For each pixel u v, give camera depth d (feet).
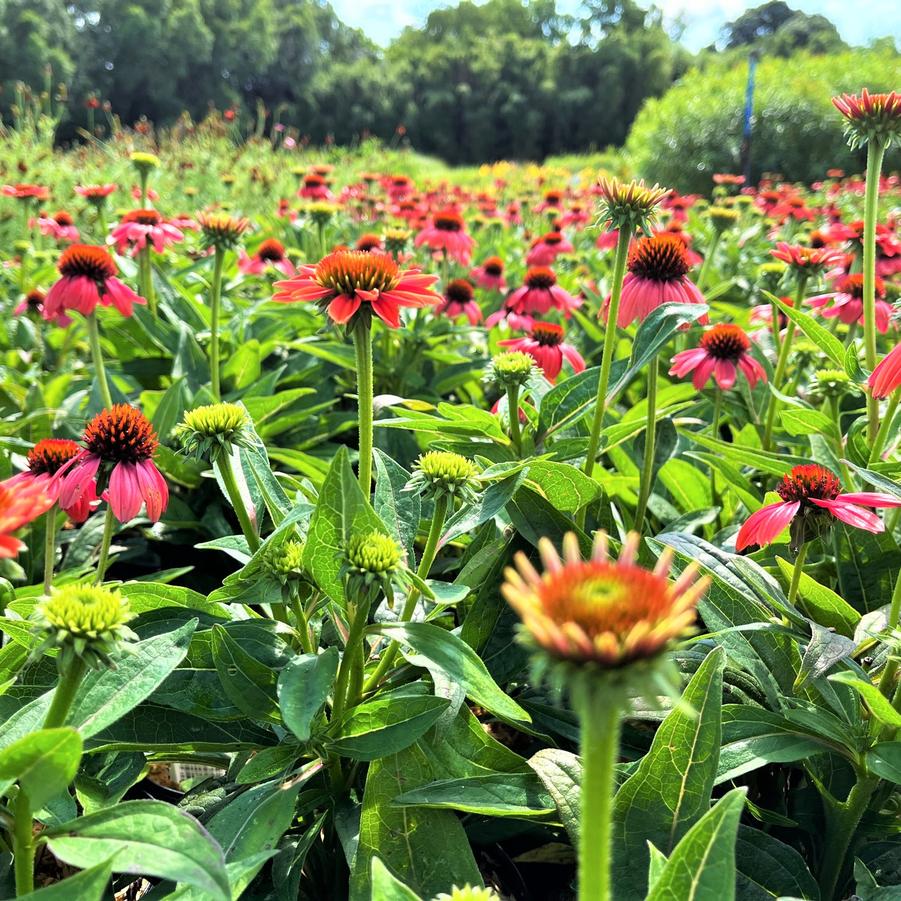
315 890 1.57
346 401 3.84
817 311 3.64
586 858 0.71
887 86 16.03
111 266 2.76
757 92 15.23
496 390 3.43
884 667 1.50
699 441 2.14
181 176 9.18
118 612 1.03
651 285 2.24
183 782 1.95
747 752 1.40
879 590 1.84
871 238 2.05
